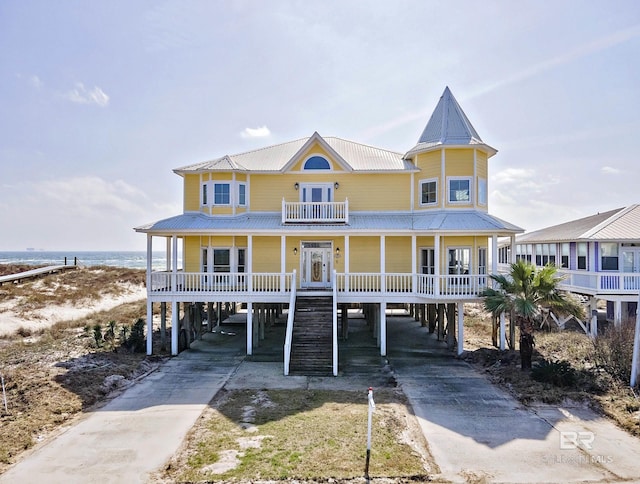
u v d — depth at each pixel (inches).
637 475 354.6
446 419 469.1
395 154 973.2
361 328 1042.7
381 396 542.3
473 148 826.2
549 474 356.2
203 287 821.2
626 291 812.6
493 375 630.5
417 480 349.1
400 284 830.5
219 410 494.9
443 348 818.2
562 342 741.3
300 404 513.0
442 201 829.8
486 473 357.7
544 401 514.3
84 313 1154.0
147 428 446.6
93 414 486.6
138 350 780.6
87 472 360.5
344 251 839.7
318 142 876.6
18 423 448.1
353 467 366.0
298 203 826.8
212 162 909.2
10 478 350.3
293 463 372.2
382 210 879.1
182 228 785.6
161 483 343.6
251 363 709.9
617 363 587.2
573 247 980.6
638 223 904.3
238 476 352.5
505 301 625.3
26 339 848.3
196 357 751.1
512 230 759.1
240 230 781.3
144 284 1702.8
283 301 769.6
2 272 1769.2
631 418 456.8
